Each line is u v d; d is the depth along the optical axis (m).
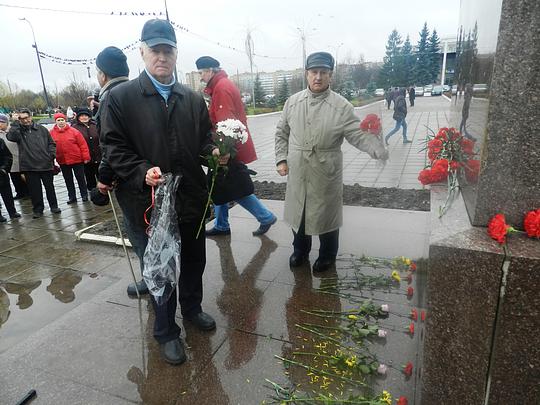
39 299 3.26
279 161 3.22
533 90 1.27
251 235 4.20
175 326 2.36
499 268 1.29
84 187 7.09
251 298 2.94
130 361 2.31
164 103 2.14
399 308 2.71
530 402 1.39
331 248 3.24
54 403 2.00
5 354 2.40
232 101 3.70
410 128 13.72
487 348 1.38
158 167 2.11
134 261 3.90
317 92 2.85
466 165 1.82
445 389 1.50
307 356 2.28
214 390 2.06
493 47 1.33
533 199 1.36
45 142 6.07
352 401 1.86
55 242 4.70
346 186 6.26
